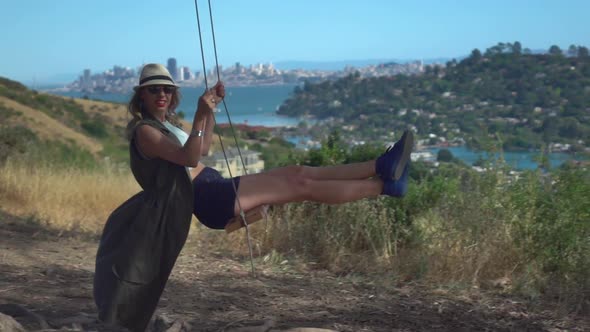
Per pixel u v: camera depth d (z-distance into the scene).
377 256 6.25
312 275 6.05
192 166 3.52
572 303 5.29
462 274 5.86
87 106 56.16
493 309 5.17
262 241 7.01
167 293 5.16
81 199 10.20
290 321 4.61
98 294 3.47
